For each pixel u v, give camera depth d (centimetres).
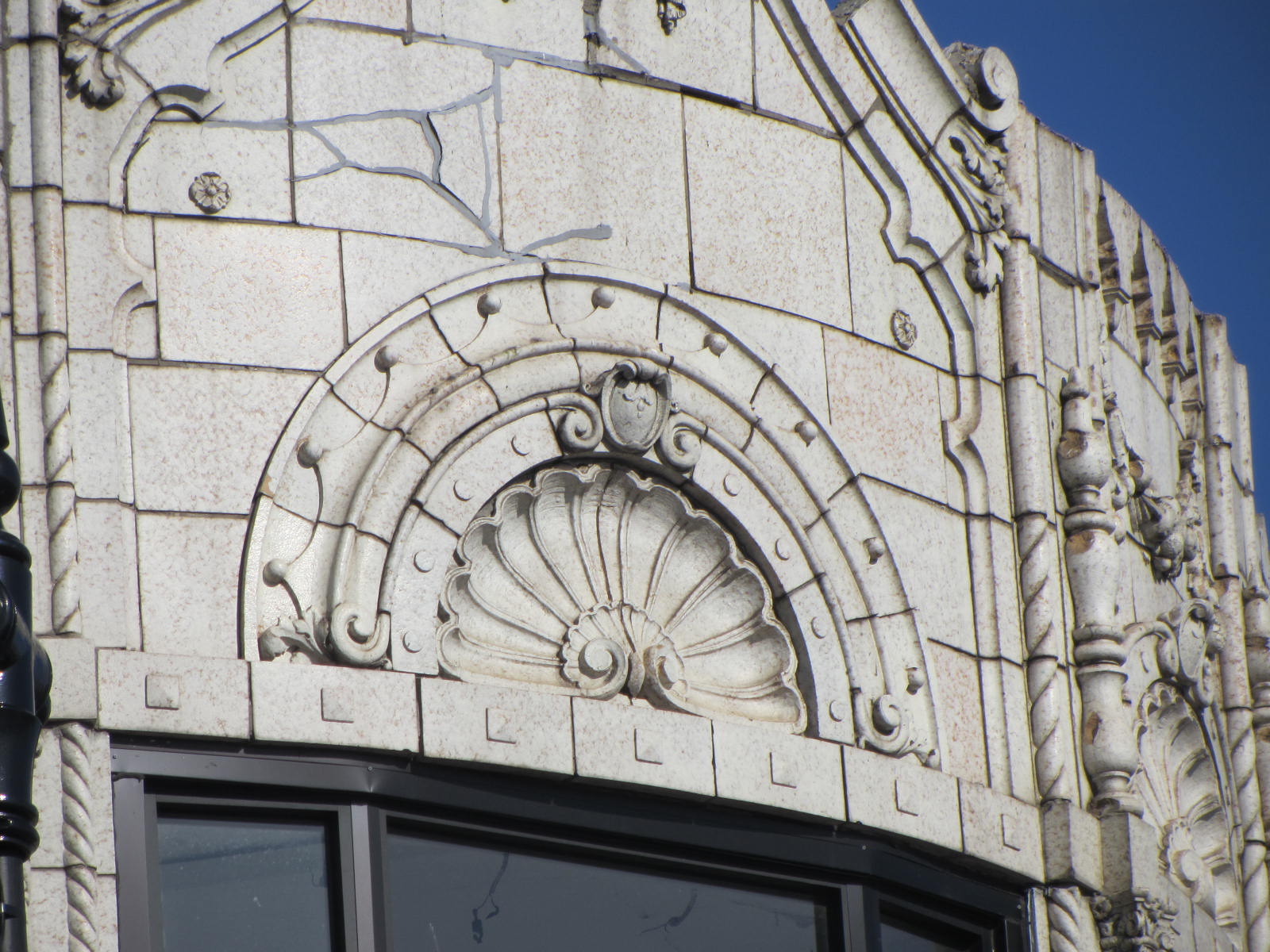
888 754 1744
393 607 1567
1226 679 2200
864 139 1905
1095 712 1894
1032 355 1950
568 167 1748
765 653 1736
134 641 1501
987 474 1900
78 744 1441
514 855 1602
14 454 1502
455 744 1547
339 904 1504
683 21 1834
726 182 1819
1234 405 2342
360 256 1648
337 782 1515
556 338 1688
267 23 1661
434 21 1723
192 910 1478
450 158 1702
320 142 1658
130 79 1602
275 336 1606
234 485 1564
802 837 1691
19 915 1260
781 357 1798
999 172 1988
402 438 1608
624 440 1681
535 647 1647
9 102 1565
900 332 1888
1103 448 1961
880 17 1917
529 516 1666
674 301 1752
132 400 1557
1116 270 2162
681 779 1628
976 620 1861
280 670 1512
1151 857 1861
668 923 1645
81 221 1564
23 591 1324
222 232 1614
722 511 1728
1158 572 2105
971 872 1792
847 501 1795
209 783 1485
